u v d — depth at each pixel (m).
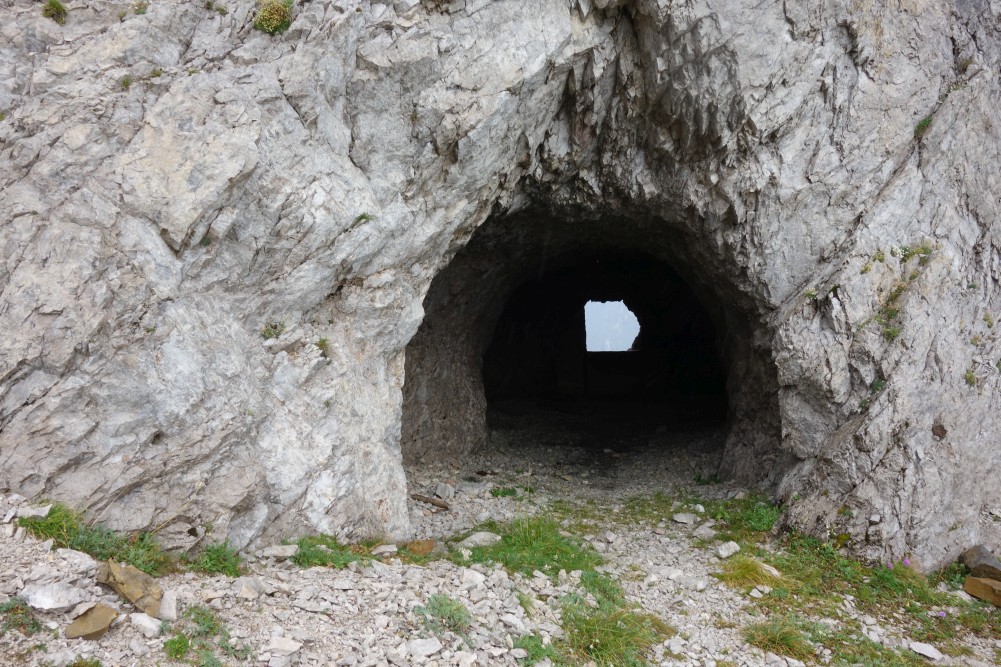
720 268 10.66
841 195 9.51
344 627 5.18
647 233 11.74
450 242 8.66
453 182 8.07
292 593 5.49
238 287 6.38
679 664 6.06
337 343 7.30
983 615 7.52
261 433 6.38
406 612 5.61
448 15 7.43
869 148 9.41
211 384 5.88
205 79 6.10
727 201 9.70
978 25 9.66
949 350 8.98
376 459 7.49
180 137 5.86
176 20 6.21
